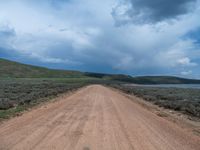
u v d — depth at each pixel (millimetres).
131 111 20078
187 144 9828
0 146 8891
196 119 17859
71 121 14406
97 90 55344
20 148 8680
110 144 9477
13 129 11859
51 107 21453
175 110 23047
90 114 17422
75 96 35750
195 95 47281
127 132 11742
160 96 39281
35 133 11062
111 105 24047
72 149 8695
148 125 13805
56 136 10578
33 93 35406
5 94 32875
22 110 19062
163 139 10523
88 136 10711
